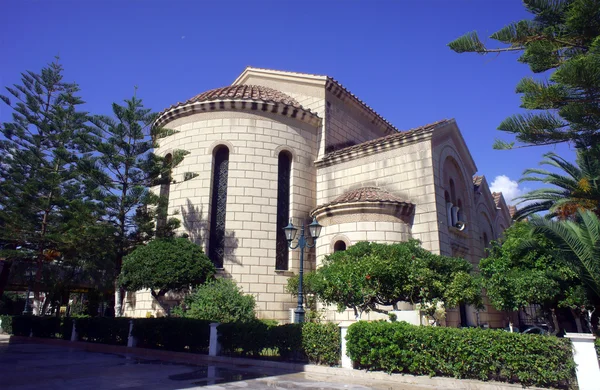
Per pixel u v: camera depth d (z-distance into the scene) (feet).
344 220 61.46
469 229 73.05
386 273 39.60
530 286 45.01
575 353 30.30
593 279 39.14
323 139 77.30
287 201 72.84
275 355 45.65
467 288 41.93
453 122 69.56
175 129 74.95
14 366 43.14
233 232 66.64
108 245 64.95
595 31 38.09
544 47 39.29
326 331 40.93
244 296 58.13
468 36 42.37
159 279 54.29
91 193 64.18
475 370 33.37
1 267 93.56
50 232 81.41
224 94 75.41
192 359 48.32
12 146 87.56
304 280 59.41
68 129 88.84
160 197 65.31
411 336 36.11
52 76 99.55
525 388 30.91
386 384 34.19
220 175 71.46
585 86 35.70
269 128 72.84
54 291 98.78
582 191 56.39
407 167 63.93
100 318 63.31
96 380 34.65
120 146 65.31
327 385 33.42
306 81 82.69
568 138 41.11
